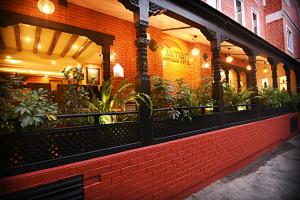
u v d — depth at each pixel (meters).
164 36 7.33
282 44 13.95
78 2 5.16
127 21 6.28
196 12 4.67
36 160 2.31
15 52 7.71
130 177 3.03
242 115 6.08
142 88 3.42
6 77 2.65
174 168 3.69
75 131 2.60
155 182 3.36
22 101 2.50
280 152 7.19
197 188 4.19
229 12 9.49
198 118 4.47
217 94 5.14
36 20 4.66
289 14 15.37
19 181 2.12
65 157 2.49
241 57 11.29
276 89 8.66
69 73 3.62
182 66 8.03
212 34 5.11
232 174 5.14
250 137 6.10
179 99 4.55
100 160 2.72
